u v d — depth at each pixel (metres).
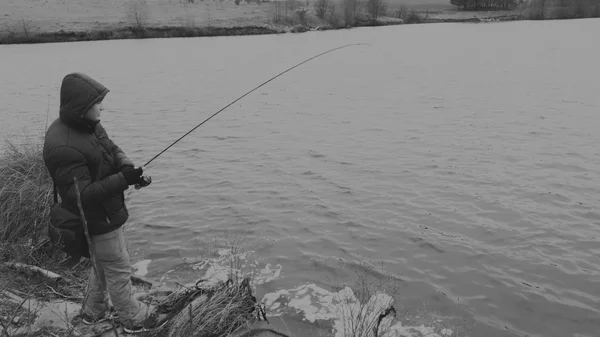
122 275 3.94
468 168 11.24
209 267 6.74
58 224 3.54
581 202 9.15
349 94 22.81
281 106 20.05
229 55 44.81
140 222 8.36
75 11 82.50
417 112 18.02
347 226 8.23
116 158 3.93
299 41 60.06
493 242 7.63
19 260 5.11
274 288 6.20
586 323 5.69
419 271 6.75
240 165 11.84
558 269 6.82
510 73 28.47
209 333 4.28
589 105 18.27
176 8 96.38
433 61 36.62
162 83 28.22
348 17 88.19
